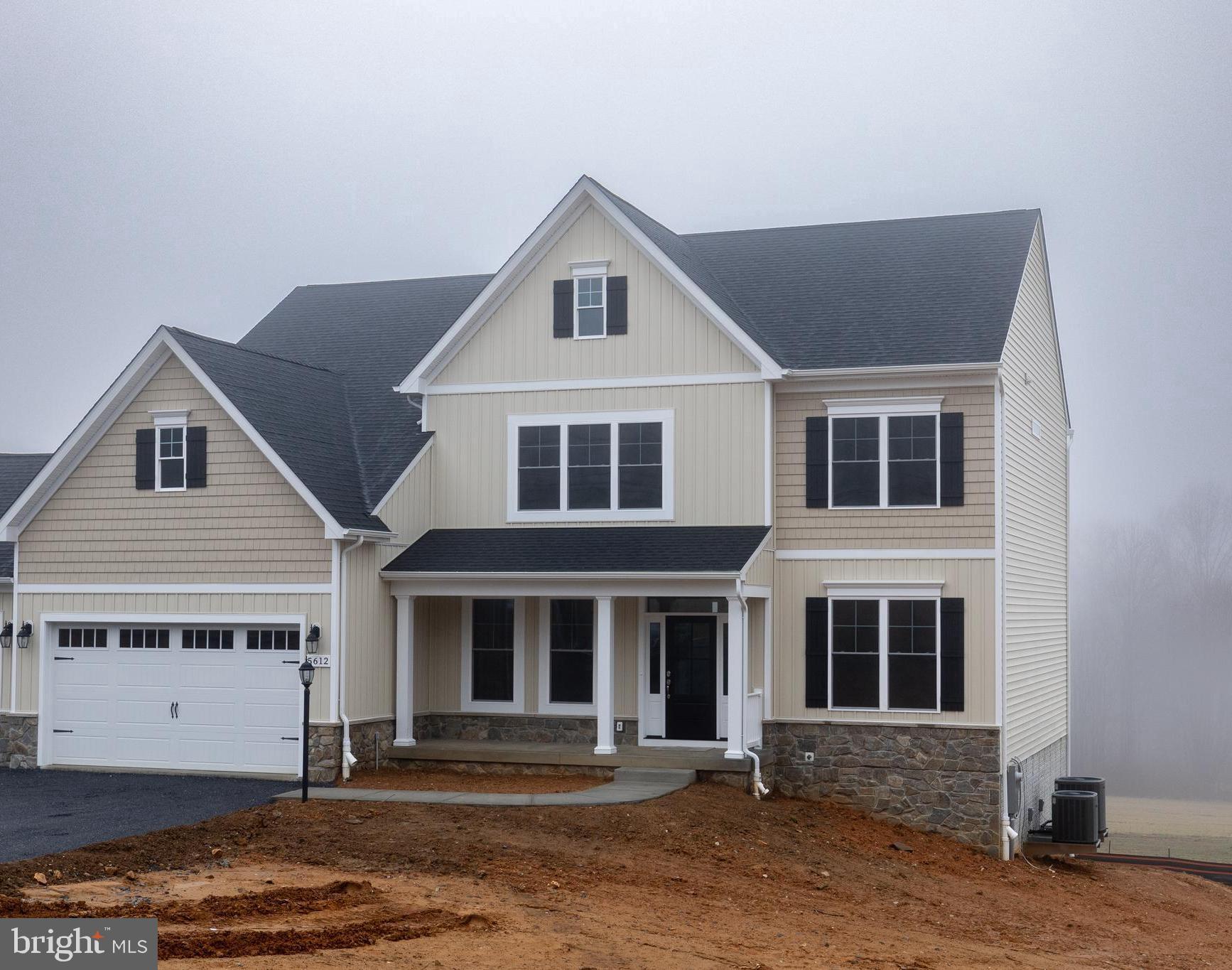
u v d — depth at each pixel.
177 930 11.92
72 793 20.38
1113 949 16.06
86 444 23.06
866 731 22.03
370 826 17.39
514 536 23.52
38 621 23.19
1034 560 25.14
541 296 24.03
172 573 22.44
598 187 23.39
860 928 14.89
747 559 21.28
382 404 25.92
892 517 22.14
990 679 21.47
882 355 22.22
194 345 22.48
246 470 22.11
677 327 23.17
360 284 31.16
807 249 26.88
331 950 11.62
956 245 25.55
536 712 23.89
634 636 23.30
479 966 11.45
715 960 12.47
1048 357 27.66
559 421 23.75
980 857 21.06
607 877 15.68
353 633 21.84
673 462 23.06
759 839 18.66
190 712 22.36
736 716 21.12
